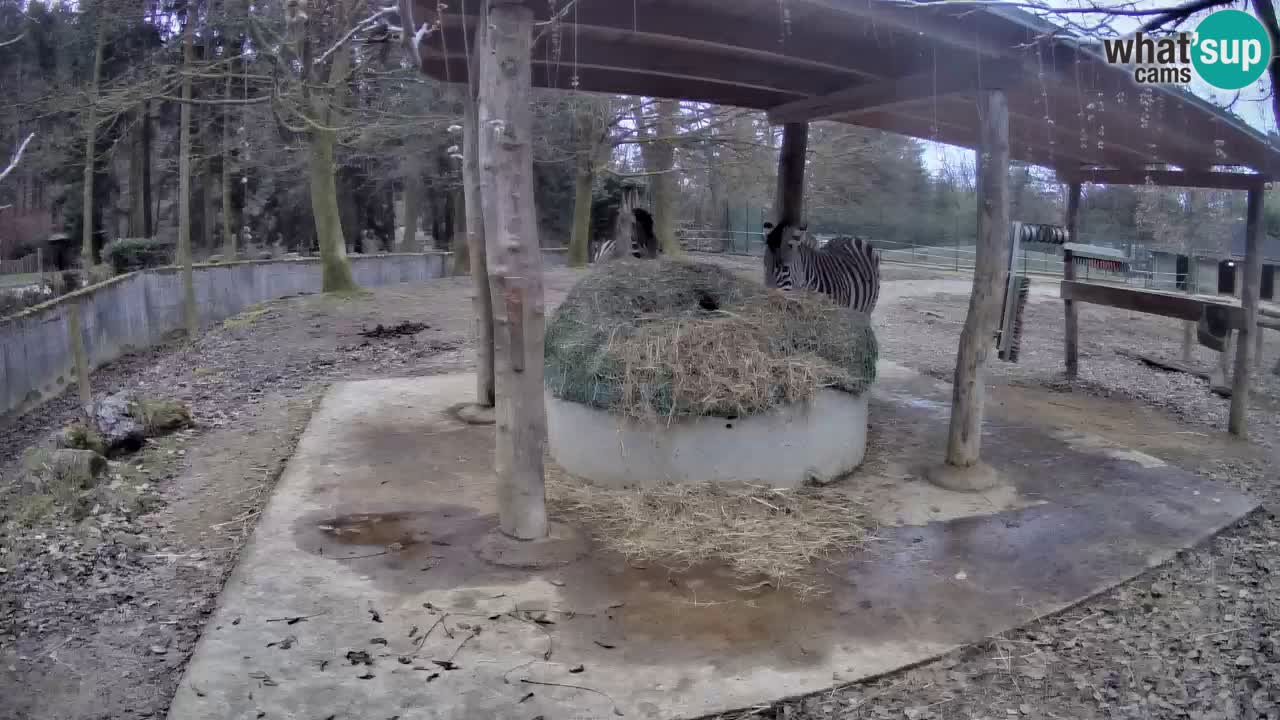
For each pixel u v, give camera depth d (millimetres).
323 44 9164
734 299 6488
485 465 6516
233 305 18250
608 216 29609
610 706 3463
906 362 12117
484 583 4508
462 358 11805
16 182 22797
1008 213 5945
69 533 5387
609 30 4992
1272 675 3793
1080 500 5918
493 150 4527
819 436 6004
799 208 8844
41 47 17156
